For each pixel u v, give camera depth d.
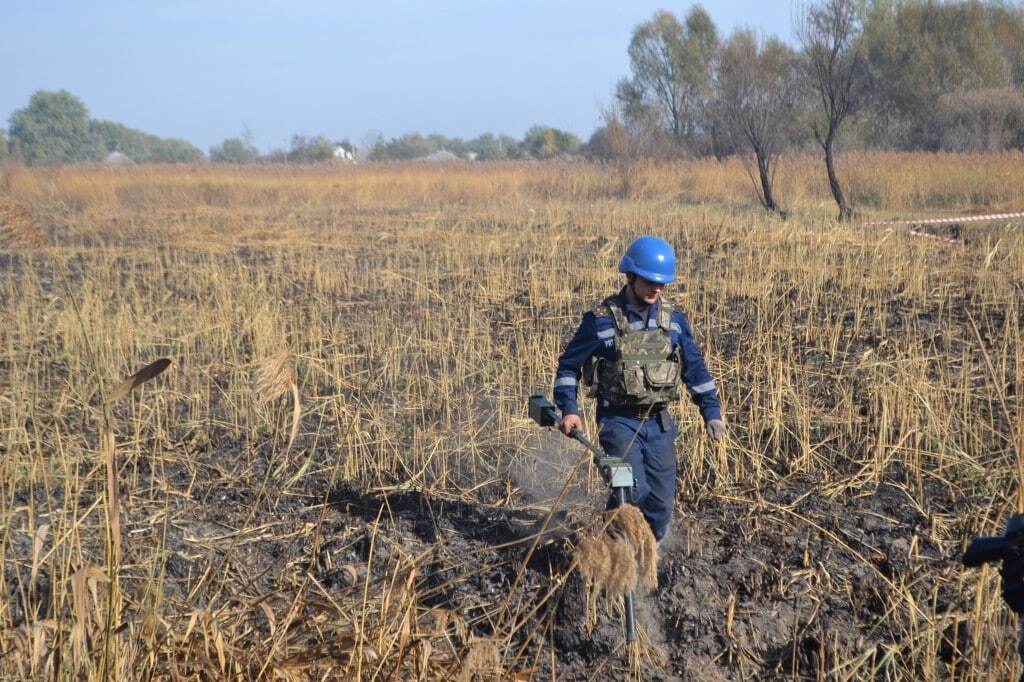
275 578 4.43
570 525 4.87
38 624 2.91
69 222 18.84
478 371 7.53
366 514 5.18
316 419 6.60
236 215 20.52
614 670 3.93
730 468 5.67
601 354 4.30
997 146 30.39
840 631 4.09
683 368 4.41
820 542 4.77
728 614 4.15
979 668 3.59
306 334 8.72
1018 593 2.79
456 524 5.05
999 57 31.97
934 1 32.31
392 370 7.68
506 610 4.14
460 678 3.08
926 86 32.16
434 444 5.91
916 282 10.66
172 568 4.47
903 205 20.55
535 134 73.31
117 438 6.16
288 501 5.35
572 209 20.31
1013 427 5.35
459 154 72.50
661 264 4.14
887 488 5.42
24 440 5.69
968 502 5.15
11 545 4.04
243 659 3.18
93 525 4.84
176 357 8.10
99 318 8.27
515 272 12.38
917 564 4.53
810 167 23.12
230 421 6.57
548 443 6.04
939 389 6.36
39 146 85.62
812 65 18.03
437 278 11.80
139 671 2.97
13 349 8.20
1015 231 14.25
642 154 25.14
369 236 16.78
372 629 3.34
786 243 13.87
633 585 3.24
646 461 4.34
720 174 23.39
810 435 6.19
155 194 25.91
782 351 8.18
